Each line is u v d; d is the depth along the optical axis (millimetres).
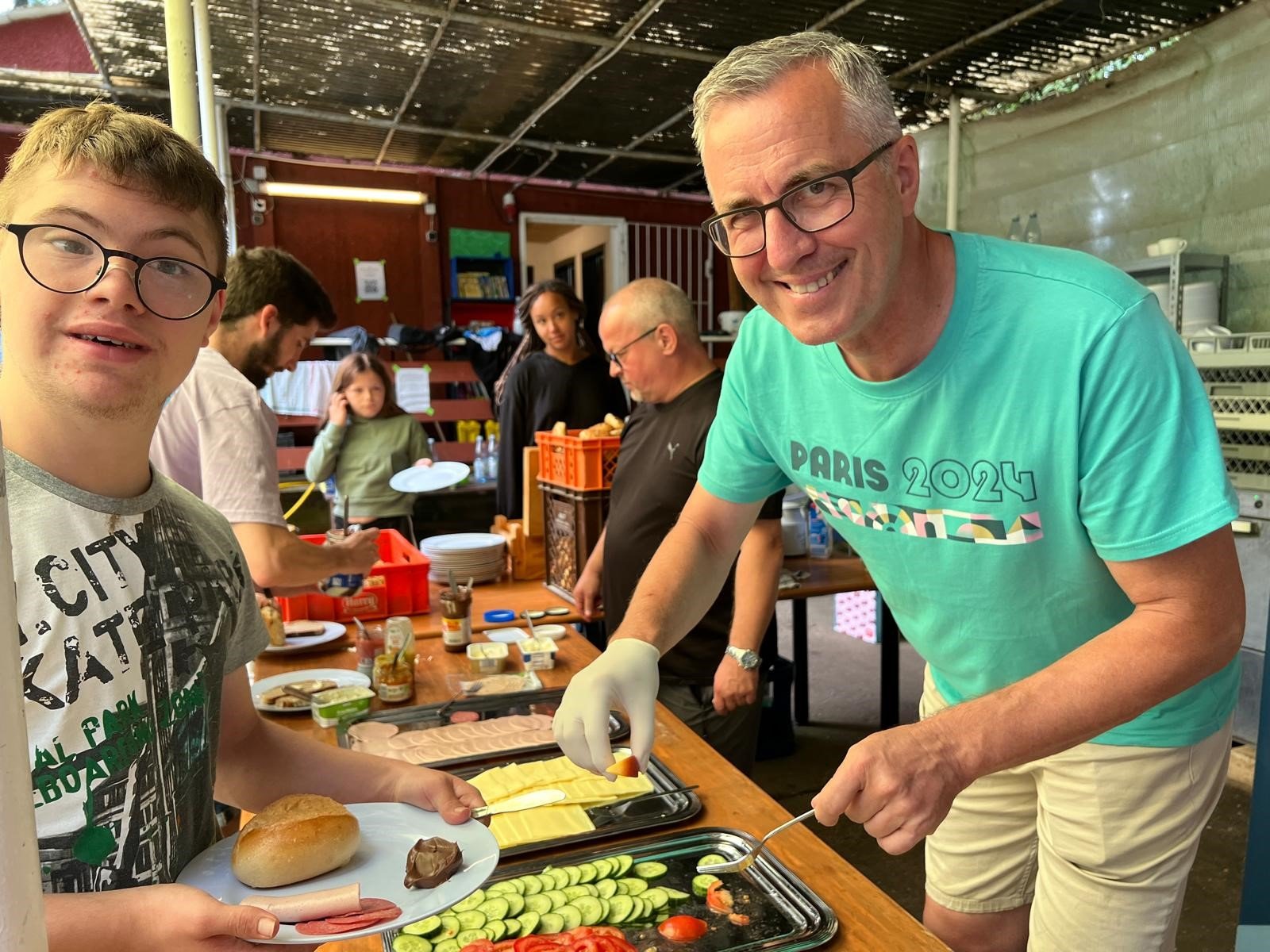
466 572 2977
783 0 4219
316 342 6281
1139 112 4727
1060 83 5129
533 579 3127
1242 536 3713
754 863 1216
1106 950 1441
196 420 1980
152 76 5406
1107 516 1155
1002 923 1699
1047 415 1173
